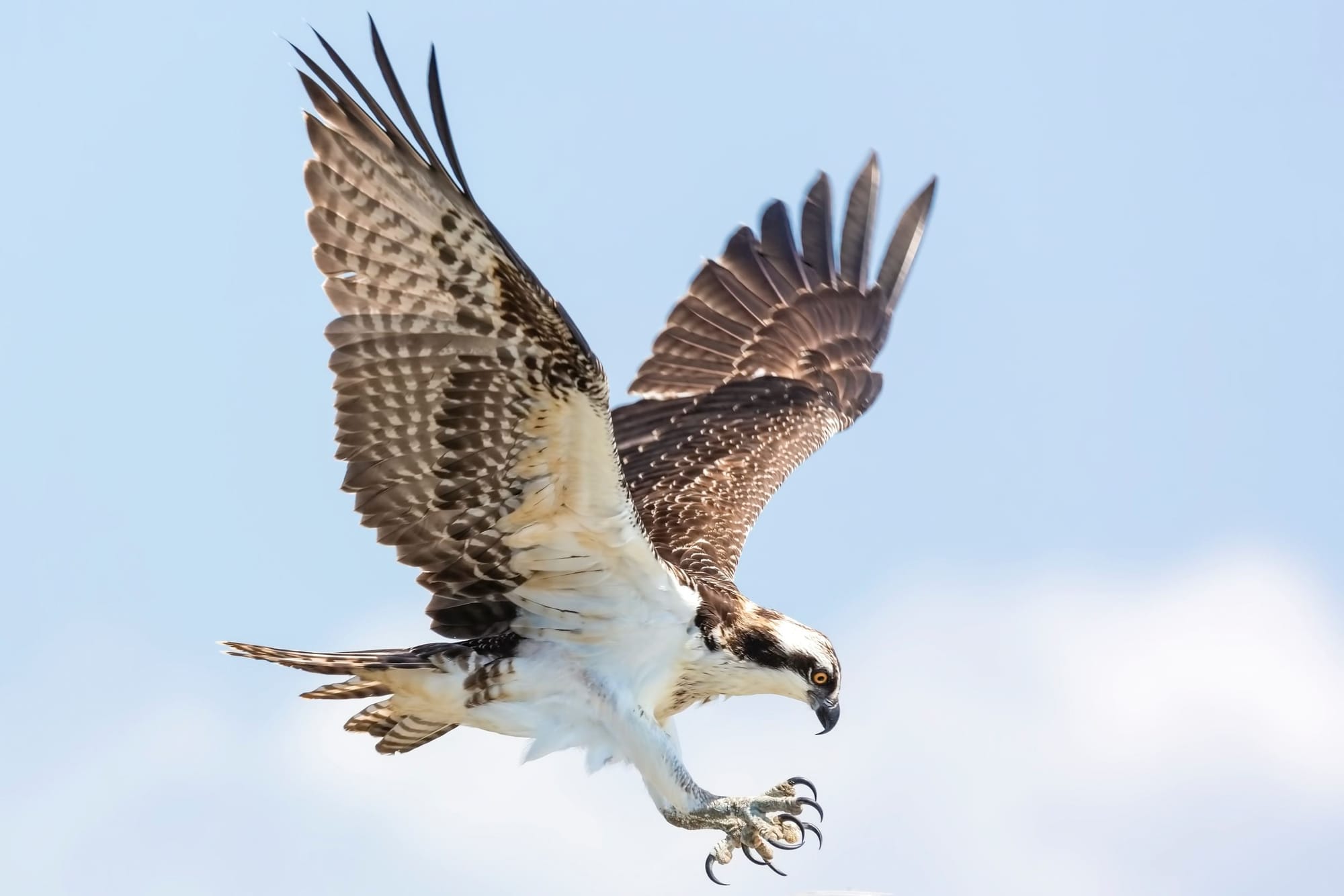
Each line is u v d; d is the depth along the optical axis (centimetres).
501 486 1130
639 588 1203
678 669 1239
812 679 1269
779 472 1542
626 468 1528
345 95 1022
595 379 1044
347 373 1088
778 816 1216
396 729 1282
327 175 1052
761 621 1268
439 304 1061
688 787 1208
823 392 1681
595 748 1220
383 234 1055
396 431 1107
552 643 1223
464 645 1218
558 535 1162
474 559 1182
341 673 1195
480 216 1006
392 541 1158
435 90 972
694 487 1495
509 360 1066
